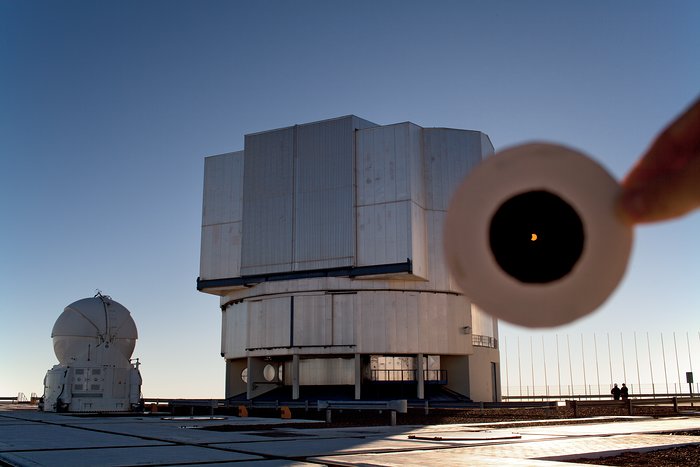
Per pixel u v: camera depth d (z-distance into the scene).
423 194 62.28
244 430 27.98
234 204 67.38
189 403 53.41
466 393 61.59
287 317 60.59
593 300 2.03
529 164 2.04
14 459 16.17
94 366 50.50
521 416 42.75
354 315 58.75
